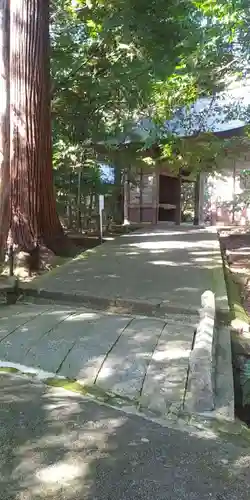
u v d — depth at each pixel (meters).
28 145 7.24
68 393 2.85
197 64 8.52
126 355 3.25
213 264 7.07
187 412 2.57
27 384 2.99
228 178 16.78
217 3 7.27
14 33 7.19
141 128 12.49
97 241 10.87
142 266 6.82
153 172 16.97
